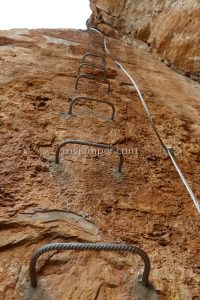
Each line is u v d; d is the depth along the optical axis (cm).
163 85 450
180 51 545
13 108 257
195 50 521
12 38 464
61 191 183
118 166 218
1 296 124
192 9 544
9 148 207
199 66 512
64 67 391
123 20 739
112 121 280
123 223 172
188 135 309
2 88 287
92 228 163
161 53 594
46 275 134
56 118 259
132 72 464
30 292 127
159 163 242
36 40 491
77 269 140
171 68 561
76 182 192
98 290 133
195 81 524
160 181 219
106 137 252
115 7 765
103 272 141
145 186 208
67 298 128
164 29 595
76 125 256
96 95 328
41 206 168
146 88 405
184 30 549
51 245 122
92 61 453
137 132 278
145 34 662
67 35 592
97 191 190
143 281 138
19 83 305
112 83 382
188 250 166
